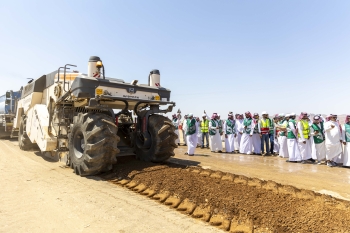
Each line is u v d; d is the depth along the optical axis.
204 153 10.26
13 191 4.18
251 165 7.07
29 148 9.27
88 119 4.97
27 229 2.80
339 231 2.63
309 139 8.23
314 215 2.98
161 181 4.35
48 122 6.73
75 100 5.86
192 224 2.98
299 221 2.87
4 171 5.67
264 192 3.76
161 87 6.45
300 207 3.21
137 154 6.43
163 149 5.83
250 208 3.23
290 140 8.24
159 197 3.87
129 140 6.78
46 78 7.62
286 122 9.30
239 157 9.03
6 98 14.73
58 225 2.90
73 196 3.90
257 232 2.79
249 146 10.29
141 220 3.04
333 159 7.46
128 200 3.74
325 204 3.42
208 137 12.49
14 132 12.40
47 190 4.21
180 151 10.68
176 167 5.61
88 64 5.31
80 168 5.13
